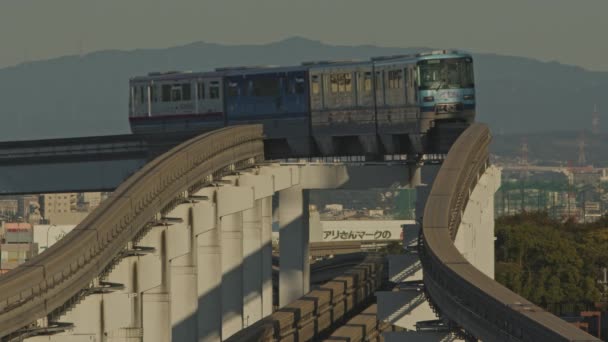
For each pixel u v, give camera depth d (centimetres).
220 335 18575
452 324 13375
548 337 9569
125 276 14075
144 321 14938
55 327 11681
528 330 10012
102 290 12912
